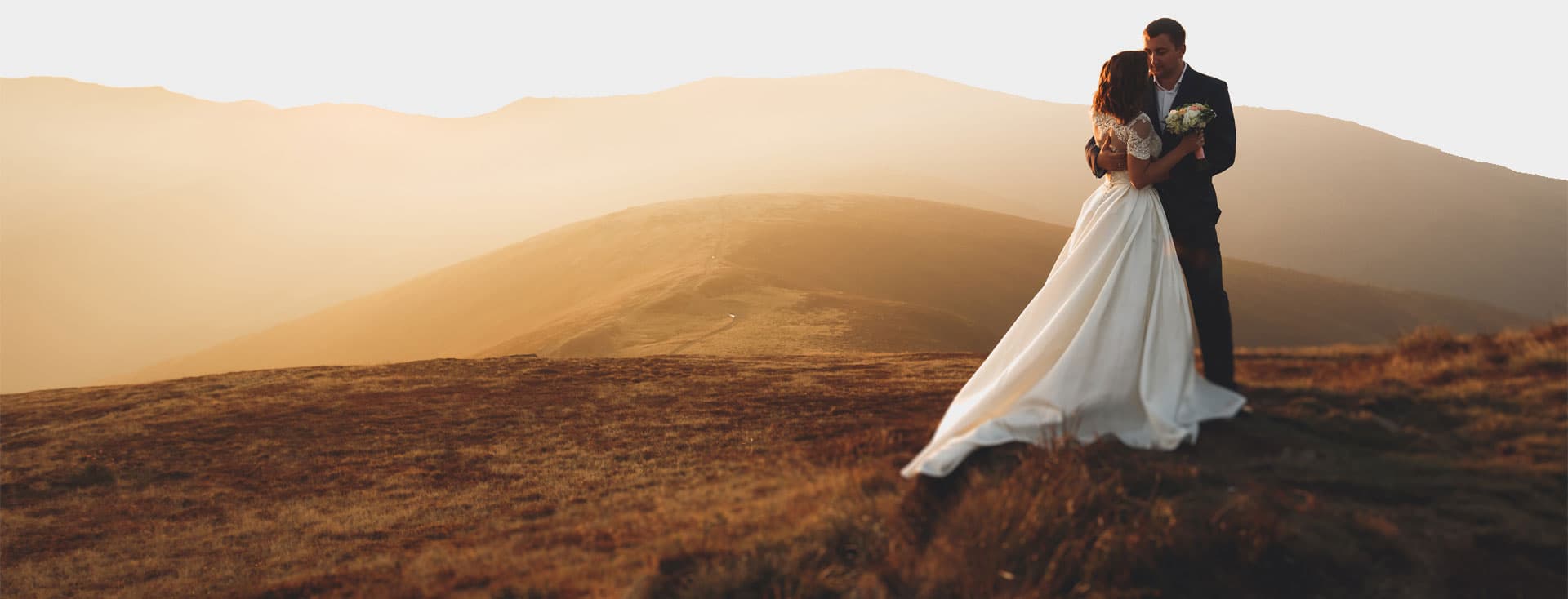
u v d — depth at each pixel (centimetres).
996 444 495
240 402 3036
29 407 3189
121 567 1677
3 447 2684
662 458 1836
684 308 7344
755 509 657
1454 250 17788
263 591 1170
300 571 1441
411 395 3031
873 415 1812
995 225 12194
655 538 692
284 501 2009
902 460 618
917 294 9088
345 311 12825
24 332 18200
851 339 6378
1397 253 17800
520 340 7238
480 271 12206
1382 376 640
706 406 2416
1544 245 17875
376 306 12450
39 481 2320
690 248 10381
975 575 397
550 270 11175
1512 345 639
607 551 726
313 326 12556
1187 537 396
